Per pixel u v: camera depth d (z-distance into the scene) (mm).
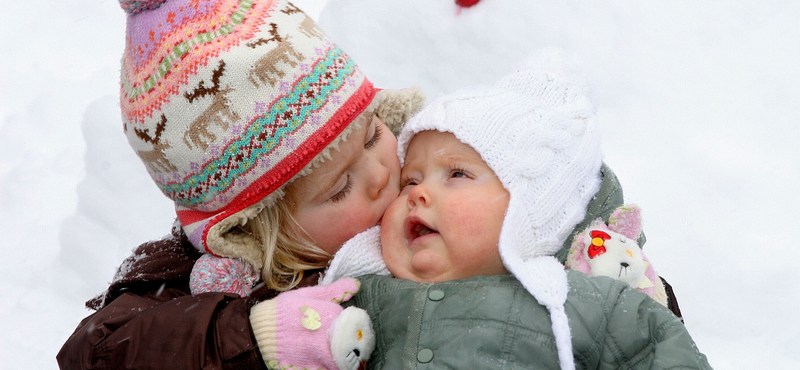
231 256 2061
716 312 2705
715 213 2994
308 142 1972
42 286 2947
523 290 1958
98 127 3408
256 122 1943
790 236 2885
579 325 1885
